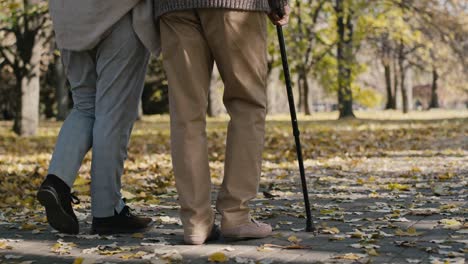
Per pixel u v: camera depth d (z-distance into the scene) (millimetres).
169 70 3662
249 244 3646
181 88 3643
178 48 3629
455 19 28906
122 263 3234
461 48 30953
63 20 3854
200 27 3646
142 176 8562
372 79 53562
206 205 3666
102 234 3994
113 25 3812
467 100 65062
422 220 4441
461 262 3109
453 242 3645
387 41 31641
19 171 9531
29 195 6840
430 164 9195
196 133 3650
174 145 3656
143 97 39469
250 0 3598
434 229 4078
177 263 3211
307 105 38188
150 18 3768
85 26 3803
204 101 3682
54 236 4035
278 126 23469
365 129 20453
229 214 3699
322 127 22109
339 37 27297
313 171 8648
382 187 6531
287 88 4031
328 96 41438
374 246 3500
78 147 3838
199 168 3650
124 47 3840
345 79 27875
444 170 8250
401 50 31766
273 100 43781
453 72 33062
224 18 3570
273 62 28000
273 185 6797
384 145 13500
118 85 3873
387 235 3846
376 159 10383
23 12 17328
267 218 4629
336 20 27234
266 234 3793
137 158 11641
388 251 3416
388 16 28109
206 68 3701
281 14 3893
